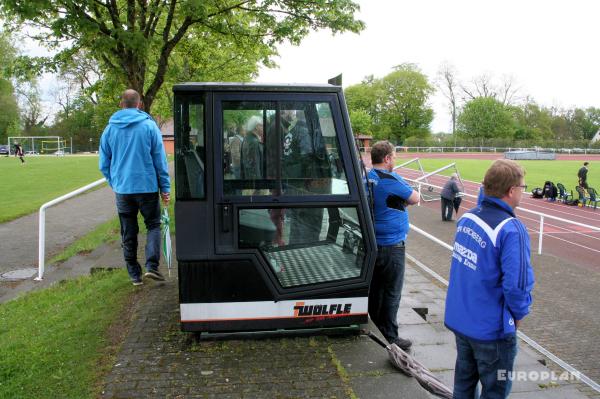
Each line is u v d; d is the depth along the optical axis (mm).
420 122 93625
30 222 13094
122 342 4301
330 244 4336
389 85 92875
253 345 4281
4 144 75125
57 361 3939
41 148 71750
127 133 5160
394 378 3779
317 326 4398
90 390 3514
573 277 10281
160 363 3932
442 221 18219
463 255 3045
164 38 10680
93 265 7230
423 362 4770
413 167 46938
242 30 11734
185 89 4074
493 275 2896
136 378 3691
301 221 4270
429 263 10961
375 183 4602
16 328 4906
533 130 96812
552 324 7562
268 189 4191
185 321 4223
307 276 4340
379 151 4656
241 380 3703
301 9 11141
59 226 12562
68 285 6574
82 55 13484
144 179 5270
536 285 9703
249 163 4156
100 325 4695
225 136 4117
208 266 4184
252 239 4215
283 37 11578
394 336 4750
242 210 4188
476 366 3148
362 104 94875
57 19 9133
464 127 90750
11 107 68812
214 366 3906
